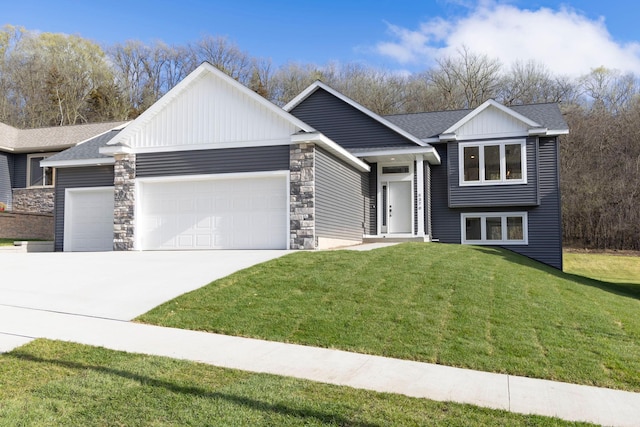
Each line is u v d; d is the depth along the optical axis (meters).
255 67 51.06
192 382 5.03
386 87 46.69
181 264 11.73
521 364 6.20
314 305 8.24
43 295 8.93
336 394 4.93
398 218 20.41
